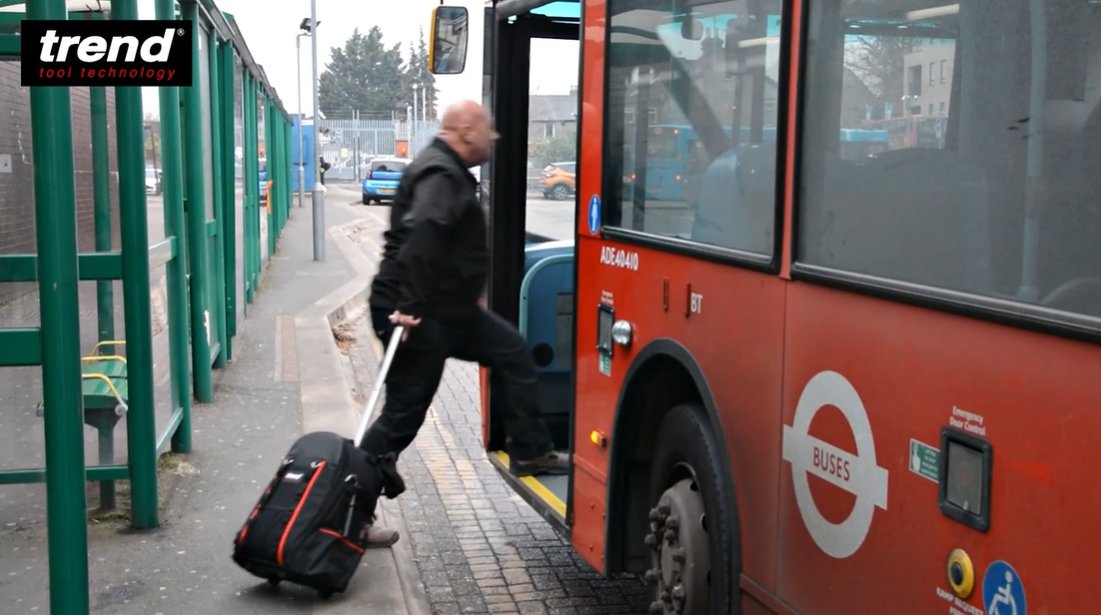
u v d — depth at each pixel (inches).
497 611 200.2
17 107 215.9
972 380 99.0
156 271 251.3
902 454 108.2
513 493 272.1
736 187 141.3
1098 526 85.5
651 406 173.2
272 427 306.8
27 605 183.5
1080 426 87.4
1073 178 90.2
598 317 183.9
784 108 130.3
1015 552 93.6
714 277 146.2
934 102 105.7
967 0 102.1
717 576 142.9
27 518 223.6
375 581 200.7
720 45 145.3
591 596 207.6
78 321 150.1
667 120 160.6
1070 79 91.0
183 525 225.9
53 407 148.6
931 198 105.5
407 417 206.4
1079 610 87.2
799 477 125.8
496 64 235.1
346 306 586.6
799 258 126.8
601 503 181.2
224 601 189.3
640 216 169.3
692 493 154.9
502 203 238.2
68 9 229.6
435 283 196.2
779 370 130.3
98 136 239.0
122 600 188.5
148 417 220.7
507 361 215.8
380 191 1875.0
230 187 410.3
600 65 183.8
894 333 109.9
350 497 191.8
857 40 117.5
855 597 115.6
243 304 504.4
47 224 145.4
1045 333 91.0
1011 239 95.9
